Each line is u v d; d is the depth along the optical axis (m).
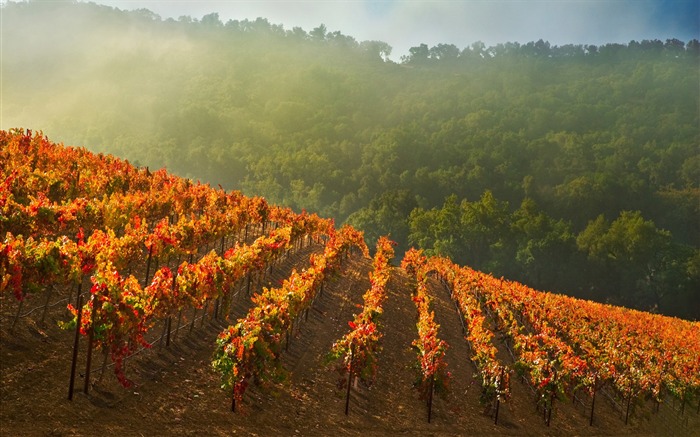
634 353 32.47
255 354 14.98
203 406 14.47
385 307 33.84
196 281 17.34
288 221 42.28
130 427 12.32
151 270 23.73
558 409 24.36
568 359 24.58
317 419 16.30
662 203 152.25
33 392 12.26
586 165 185.25
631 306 99.00
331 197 167.75
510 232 109.50
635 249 97.31
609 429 23.78
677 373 30.31
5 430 10.63
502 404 22.77
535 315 35.78
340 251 35.81
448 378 19.94
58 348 14.62
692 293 91.19
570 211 152.75
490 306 36.44
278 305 18.45
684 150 193.38
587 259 101.44
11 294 16.44
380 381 21.45
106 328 12.80
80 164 31.48
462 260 110.31
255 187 170.25
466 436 18.53
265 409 15.70
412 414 19.12
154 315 15.57
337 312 29.28
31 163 27.06
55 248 14.88
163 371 15.67
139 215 26.36
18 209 17.78
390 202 138.62
